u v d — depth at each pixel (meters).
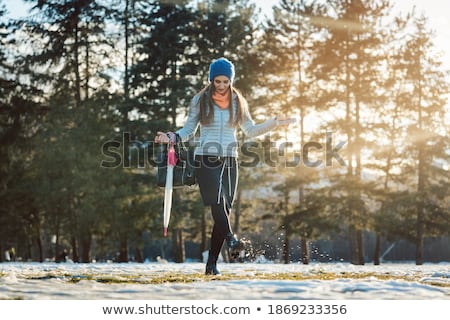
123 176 47.88
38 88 51.28
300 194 56.84
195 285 5.38
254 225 62.16
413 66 54.78
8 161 52.56
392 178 55.47
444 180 56.22
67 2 50.69
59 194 47.16
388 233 54.62
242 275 8.10
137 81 52.34
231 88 8.20
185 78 53.22
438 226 55.72
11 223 53.91
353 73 54.22
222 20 53.88
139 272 9.73
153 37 52.16
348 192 52.56
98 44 51.47
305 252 55.12
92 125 48.34
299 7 55.03
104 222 47.12
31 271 9.84
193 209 52.72
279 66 55.19
